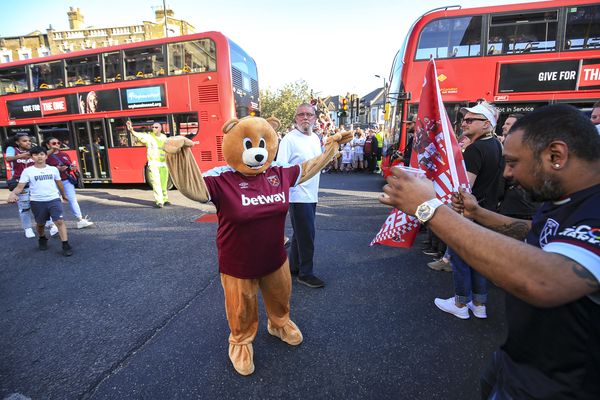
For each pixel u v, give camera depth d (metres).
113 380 2.31
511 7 6.88
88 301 3.47
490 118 2.82
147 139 7.72
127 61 9.82
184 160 1.87
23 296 3.62
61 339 2.81
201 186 1.95
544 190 0.95
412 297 3.41
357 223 6.20
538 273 0.80
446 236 0.94
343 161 15.31
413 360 2.47
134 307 3.32
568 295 0.79
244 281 2.24
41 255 4.90
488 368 1.32
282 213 2.27
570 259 0.80
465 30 7.16
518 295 0.83
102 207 8.17
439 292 3.52
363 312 3.14
